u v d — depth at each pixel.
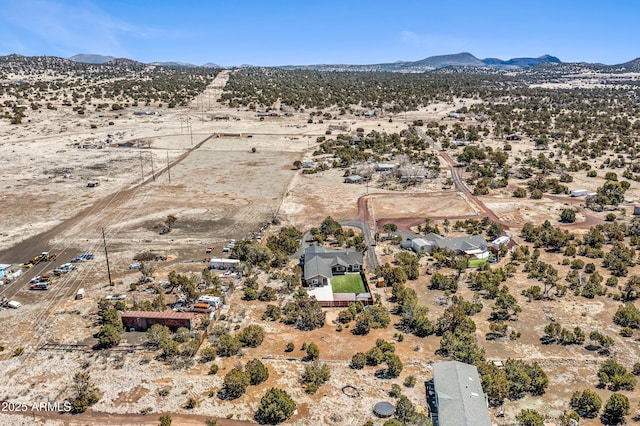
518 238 95.75
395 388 48.44
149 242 92.69
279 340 59.03
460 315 60.53
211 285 73.19
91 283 74.56
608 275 77.88
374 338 59.69
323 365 51.62
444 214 111.50
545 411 46.09
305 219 108.19
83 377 48.94
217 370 52.56
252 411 46.41
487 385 47.06
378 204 119.38
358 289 74.31
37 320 63.34
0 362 54.16
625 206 114.38
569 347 57.34
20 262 83.19
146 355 55.75
